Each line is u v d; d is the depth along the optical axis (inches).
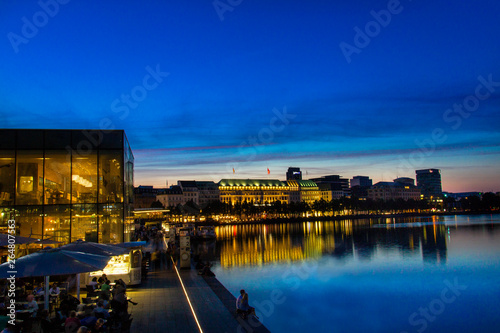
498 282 1883.6
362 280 1948.8
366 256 2903.5
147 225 5964.6
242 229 7367.1
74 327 639.8
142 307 1031.0
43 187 1385.3
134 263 1327.5
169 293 1214.3
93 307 788.0
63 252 700.7
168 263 1988.2
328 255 2989.7
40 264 655.8
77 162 1413.6
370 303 1512.1
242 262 2615.7
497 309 1423.5
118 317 747.4
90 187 1413.6
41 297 874.8
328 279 1973.4
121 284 863.7
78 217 1396.4
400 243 3836.1
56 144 1406.3
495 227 5767.7
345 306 1470.2
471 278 1993.1
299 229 6939.0
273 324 1258.6
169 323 877.8
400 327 1234.0
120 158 1437.0
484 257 2743.6
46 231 1375.5
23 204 1368.1
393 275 2082.9
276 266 2420.0
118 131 1448.1
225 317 930.7
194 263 2025.1
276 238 4827.8
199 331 819.4
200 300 1115.3
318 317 1325.0
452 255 2876.5
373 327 1235.9
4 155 1370.6
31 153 1387.8
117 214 1418.6
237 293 1654.8
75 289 1209.4
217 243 4220.0
